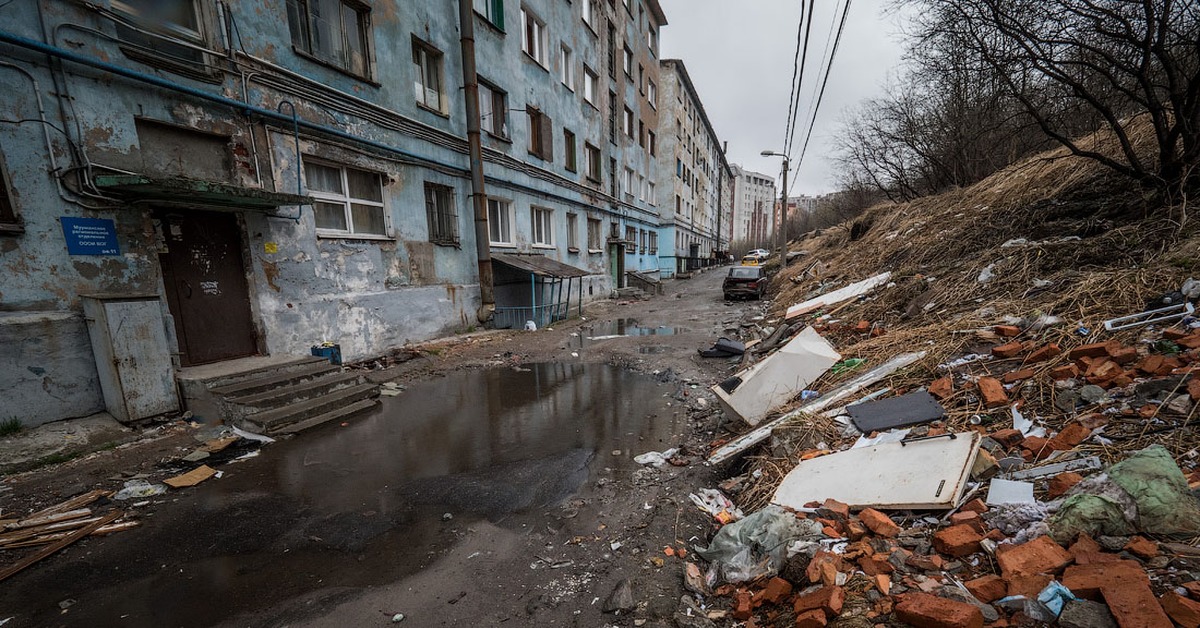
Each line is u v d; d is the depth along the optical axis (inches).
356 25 309.1
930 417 137.4
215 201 213.6
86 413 181.0
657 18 985.5
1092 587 65.4
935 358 174.9
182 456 167.2
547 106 547.5
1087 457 99.0
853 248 524.7
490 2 444.8
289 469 159.5
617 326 472.4
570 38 596.7
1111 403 114.3
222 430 191.2
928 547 88.9
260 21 246.7
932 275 283.4
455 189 399.5
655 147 1029.8
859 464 121.5
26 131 169.8
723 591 91.9
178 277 219.1
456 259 402.6
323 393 224.5
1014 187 345.4
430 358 322.0
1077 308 168.7
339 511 131.6
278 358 244.5
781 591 82.8
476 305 425.7
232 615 92.4
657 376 281.1
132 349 180.9
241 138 240.1
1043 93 295.9
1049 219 270.2
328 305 285.9
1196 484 82.7
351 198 308.0
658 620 85.7
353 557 110.5
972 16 221.6
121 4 195.6
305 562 108.9
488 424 203.5
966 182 519.2
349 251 301.9
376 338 320.2
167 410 191.9
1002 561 75.9
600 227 715.4
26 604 96.1
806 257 793.6
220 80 229.3
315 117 277.0
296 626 88.6
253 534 120.5
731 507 127.5
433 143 373.1
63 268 180.1
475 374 293.0
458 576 102.5
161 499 138.7
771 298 629.3
